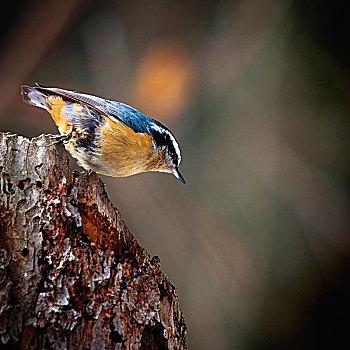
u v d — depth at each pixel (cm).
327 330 1259
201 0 1430
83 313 459
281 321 1273
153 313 494
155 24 1457
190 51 1436
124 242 530
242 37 1401
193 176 1377
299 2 1364
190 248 1327
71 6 1428
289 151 1326
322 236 1280
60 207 485
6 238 461
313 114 1330
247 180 1338
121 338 466
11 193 478
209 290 1296
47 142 511
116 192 1385
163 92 1437
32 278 452
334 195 1281
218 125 1390
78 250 477
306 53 1360
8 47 1459
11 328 429
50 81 1482
